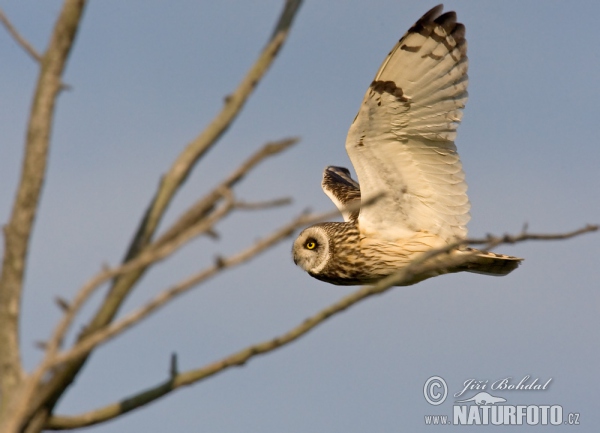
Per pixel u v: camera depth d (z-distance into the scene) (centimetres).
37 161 585
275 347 623
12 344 589
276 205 503
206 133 631
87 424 633
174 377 638
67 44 580
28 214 590
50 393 599
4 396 579
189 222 548
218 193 549
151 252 524
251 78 629
